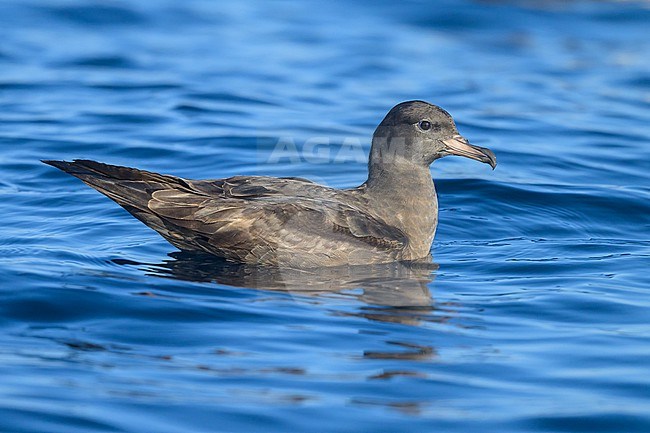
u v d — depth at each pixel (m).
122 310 11.60
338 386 9.80
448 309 12.15
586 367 10.41
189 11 31.92
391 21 32.16
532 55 28.98
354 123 21.09
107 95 22.97
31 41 27.62
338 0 33.97
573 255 14.51
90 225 15.23
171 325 11.27
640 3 33.56
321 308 12.02
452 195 17.11
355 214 13.88
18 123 20.59
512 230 15.77
